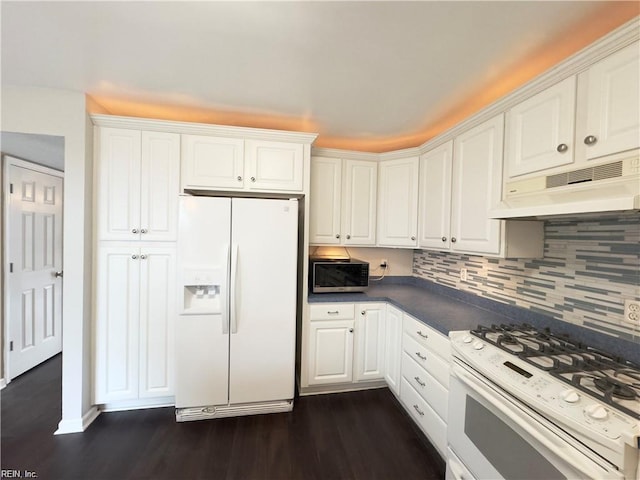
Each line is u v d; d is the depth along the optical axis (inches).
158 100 78.2
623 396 35.1
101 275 79.4
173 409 85.0
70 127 73.5
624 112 39.8
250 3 44.7
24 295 103.1
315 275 96.0
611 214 47.3
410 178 98.3
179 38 53.4
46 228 112.7
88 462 65.3
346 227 103.9
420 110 82.7
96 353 79.7
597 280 53.6
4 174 95.3
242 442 72.7
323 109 82.7
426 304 86.0
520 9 44.8
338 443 73.2
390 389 98.7
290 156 88.4
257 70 63.5
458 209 75.8
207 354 79.7
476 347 53.2
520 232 62.1
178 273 77.5
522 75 64.2
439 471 65.2
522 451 40.8
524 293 69.2
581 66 45.7
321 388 96.5
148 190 80.7
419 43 53.6
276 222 82.8
